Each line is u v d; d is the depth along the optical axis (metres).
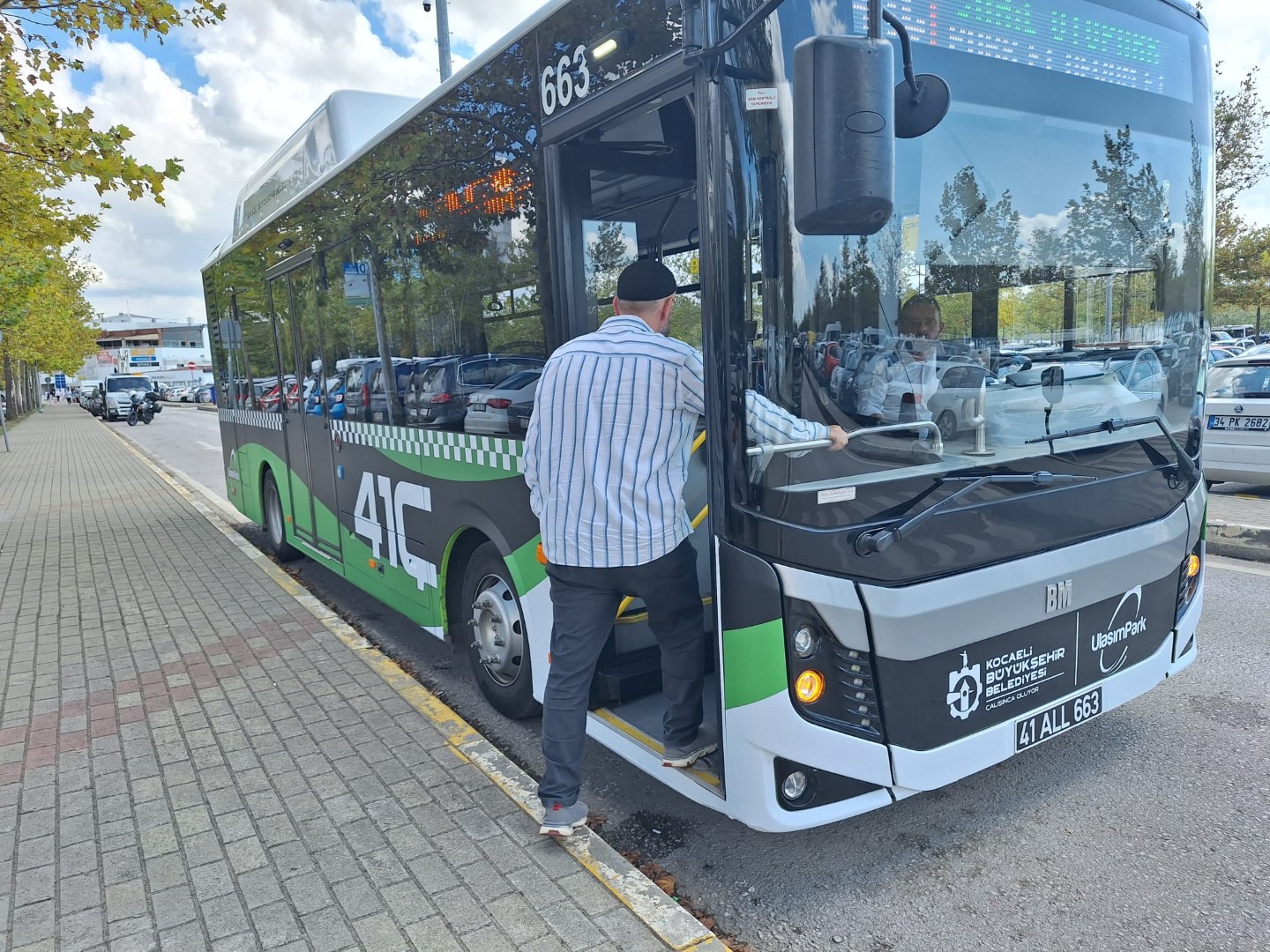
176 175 6.71
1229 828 3.22
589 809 3.56
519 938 2.56
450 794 3.42
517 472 3.69
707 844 3.28
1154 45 3.16
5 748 4.03
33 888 2.94
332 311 5.77
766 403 2.47
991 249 2.79
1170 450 3.23
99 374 107.62
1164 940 2.64
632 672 3.53
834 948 2.67
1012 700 2.84
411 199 4.44
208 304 9.53
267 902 2.80
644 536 2.75
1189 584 3.43
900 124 2.39
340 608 6.74
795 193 2.12
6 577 7.48
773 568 2.50
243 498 9.00
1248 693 4.37
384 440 5.11
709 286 2.50
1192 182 3.28
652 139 3.43
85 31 6.88
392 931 2.62
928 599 2.59
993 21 2.78
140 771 3.75
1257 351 9.55
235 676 4.84
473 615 4.41
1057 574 2.87
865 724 2.60
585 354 2.82
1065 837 3.20
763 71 2.36
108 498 12.76
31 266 16.92
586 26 2.96
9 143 6.28
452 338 4.16
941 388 2.67
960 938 2.69
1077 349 2.97
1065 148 2.94
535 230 3.41
